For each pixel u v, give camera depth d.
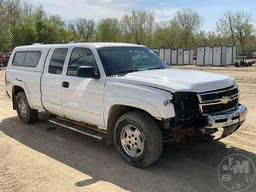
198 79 5.08
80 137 6.94
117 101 5.29
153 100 4.79
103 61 5.77
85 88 5.90
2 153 6.03
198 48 43.81
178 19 86.44
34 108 7.66
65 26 79.56
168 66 6.61
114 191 4.46
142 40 86.12
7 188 4.58
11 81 8.27
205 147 6.06
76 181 4.79
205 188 4.50
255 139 6.49
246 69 32.50
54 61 6.89
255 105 10.25
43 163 5.50
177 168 5.17
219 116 4.85
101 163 5.46
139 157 5.12
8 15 70.62
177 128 4.78
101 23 86.00
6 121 8.50
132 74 5.54
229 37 86.44
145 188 4.53
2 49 65.31
